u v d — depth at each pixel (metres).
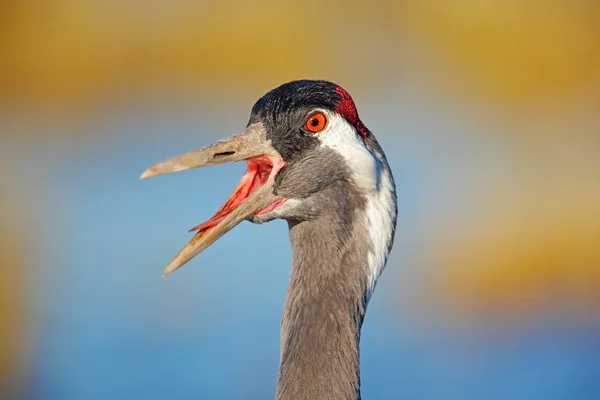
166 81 27.25
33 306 13.97
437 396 12.03
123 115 24.67
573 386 12.22
